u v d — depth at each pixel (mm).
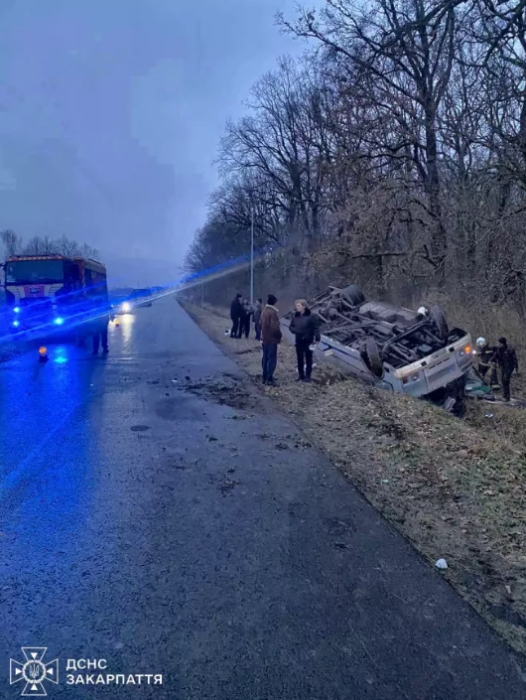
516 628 2990
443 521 4484
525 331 14359
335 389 10023
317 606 3111
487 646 2809
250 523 4207
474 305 15859
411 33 16484
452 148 15727
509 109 12789
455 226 17109
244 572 3463
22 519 4191
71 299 17047
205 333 23266
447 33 14586
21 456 5727
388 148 18656
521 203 13469
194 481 5090
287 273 38719
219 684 2484
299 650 2729
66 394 9047
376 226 19297
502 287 14453
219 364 13125
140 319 35125
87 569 3457
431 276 19516
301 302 10734
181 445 6250
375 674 2572
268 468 5527
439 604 3178
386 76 18484
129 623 2912
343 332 12953
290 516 4355
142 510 4398
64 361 13367
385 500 4824
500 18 12789
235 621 2951
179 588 3258
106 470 5336
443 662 2670
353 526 4215
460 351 10789
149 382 10367
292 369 12422
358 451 6250
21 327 16547
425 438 6988
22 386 9758
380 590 3307
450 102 15711
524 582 3525
